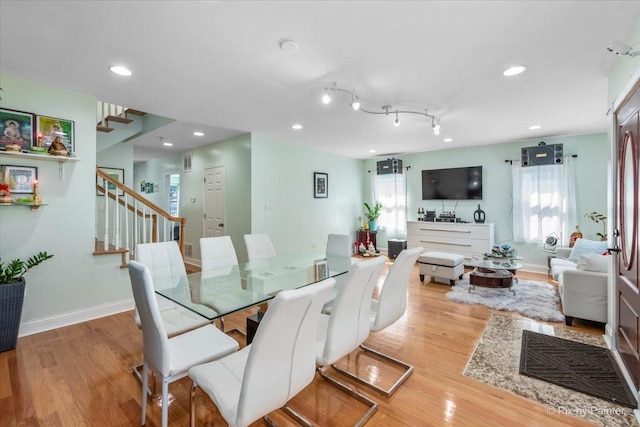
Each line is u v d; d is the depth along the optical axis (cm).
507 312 330
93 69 239
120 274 329
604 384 199
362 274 160
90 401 183
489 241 523
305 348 131
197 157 584
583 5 164
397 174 668
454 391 194
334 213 637
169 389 198
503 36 193
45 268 279
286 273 266
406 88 277
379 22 178
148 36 192
